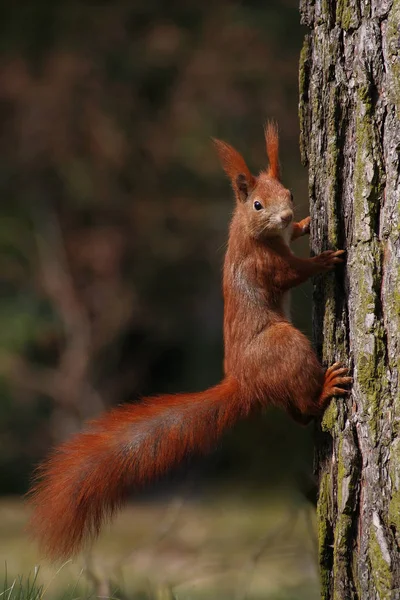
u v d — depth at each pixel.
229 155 6.70
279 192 6.40
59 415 18.70
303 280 6.23
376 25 5.33
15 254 20.05
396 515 5.08
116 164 20.66
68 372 18.78
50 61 21.02
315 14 5.77
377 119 5.32
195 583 9.39
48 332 19.08
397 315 5.16
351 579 5.41
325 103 5.68
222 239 20.33
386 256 5.27
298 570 9.73
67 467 5.99
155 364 20.38
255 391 6.05
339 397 5.52
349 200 5.53
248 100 21.06
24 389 18.64
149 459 6.00
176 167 20.95
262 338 6.10
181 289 20.41
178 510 10.28
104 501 5.96
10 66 20.75
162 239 20.30
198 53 21.22
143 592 7.24
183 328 20.25
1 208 20.42
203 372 20.03
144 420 6.09
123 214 20.44
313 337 6.00
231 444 19.05
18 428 18.55
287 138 20.69
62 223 20.41
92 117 20.72
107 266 19.77
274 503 16.22
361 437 5.36
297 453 18.56
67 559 5.97
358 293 5.38
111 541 12.42
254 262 6.32
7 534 13.10
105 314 19.34
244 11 21.53
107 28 21.33
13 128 20.77
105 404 19.00
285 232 6.46
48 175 20.66
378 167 5.30
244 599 8.09
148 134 20.92
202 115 21.02
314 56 5.78
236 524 13.77
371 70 5.33
